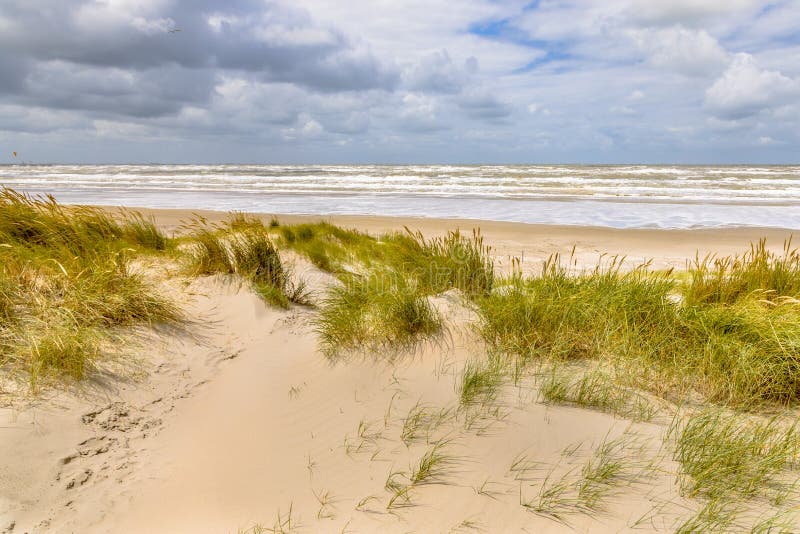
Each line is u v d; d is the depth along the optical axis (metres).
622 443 2.88
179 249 6.91
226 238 6.89
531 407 3.25
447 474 2.67
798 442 2.80
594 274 5.30
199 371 4.17
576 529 2.25
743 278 5.28
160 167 76.75
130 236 7.07
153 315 4.70
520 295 4.60
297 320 5.40
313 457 2.93
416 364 3.91
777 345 3.68
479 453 2.83
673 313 4.39
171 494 2.64
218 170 61.94
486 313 4.46
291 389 3.83
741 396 3.43
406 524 2.34
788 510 2.33
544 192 27.02
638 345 3.96
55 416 3.11
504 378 3.62
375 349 4.20
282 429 3.28
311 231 11.01
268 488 2.68
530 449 2.84
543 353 3.97
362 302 4.90
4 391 3.21
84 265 4.98
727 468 2.57
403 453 2.88
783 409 3.37
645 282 4.90
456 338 4.26
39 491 2.51
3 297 4.00
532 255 11.09
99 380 3.62
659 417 3.19
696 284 5.31
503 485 2.56
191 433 3.29
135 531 2.36
